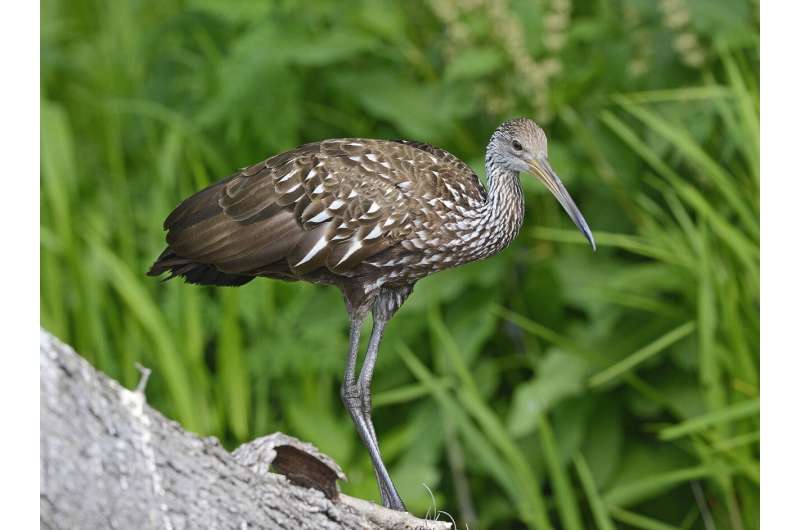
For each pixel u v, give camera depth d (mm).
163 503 5406
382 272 8164
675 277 10500
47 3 14648
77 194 12594
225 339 10969
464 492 10938
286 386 11406
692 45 10625
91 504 5137
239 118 11555
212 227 7926
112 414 5336
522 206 8727
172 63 13570
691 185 10961
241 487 5863
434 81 11562
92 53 14703
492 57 10508
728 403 10492
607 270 10891
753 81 10391
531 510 9883
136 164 13531
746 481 10039
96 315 11219
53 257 11305
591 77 11070
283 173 7859
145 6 14258
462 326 10875
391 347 11086
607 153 10961
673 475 9984
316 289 11258
